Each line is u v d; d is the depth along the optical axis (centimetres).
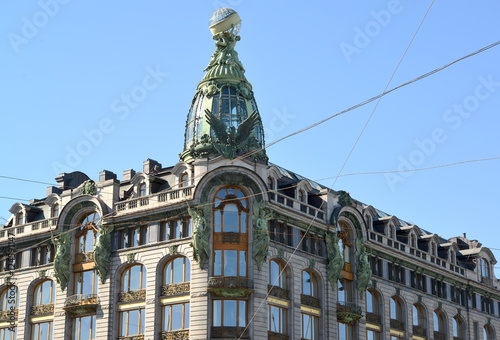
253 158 7219
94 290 7438
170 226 7069
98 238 7412
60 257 7569
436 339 8931
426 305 8844
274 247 7025
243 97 7588
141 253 7175
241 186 6919
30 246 8012
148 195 7244
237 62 7800
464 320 9475
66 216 7700
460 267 9588
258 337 6656
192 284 6750
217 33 7881
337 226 7750
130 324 7106
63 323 7462
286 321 7075
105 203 7519
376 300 8212
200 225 6750
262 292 6769
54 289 7769
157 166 7762
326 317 7425
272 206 7031
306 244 7419
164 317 6925
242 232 6850
